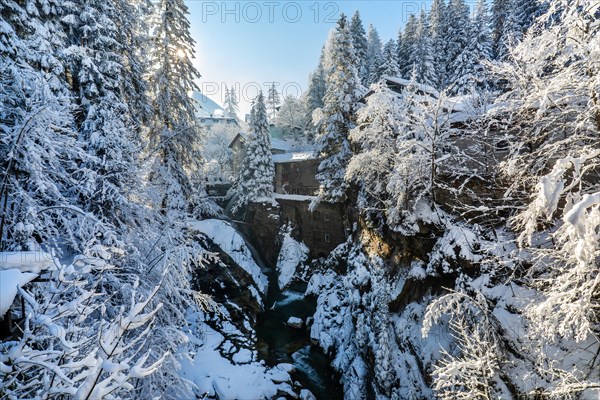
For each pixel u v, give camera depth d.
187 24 19.70
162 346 9.93
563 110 8.16
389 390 11.68
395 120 16.70
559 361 7.34
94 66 11.23
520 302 8.82
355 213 24.30
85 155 9.06
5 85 7.62
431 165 14.07
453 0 37.81
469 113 14.91
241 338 17.00
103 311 4.67
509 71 10.10
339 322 19.09
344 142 24.17
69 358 4.06
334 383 15.65
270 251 32.97
